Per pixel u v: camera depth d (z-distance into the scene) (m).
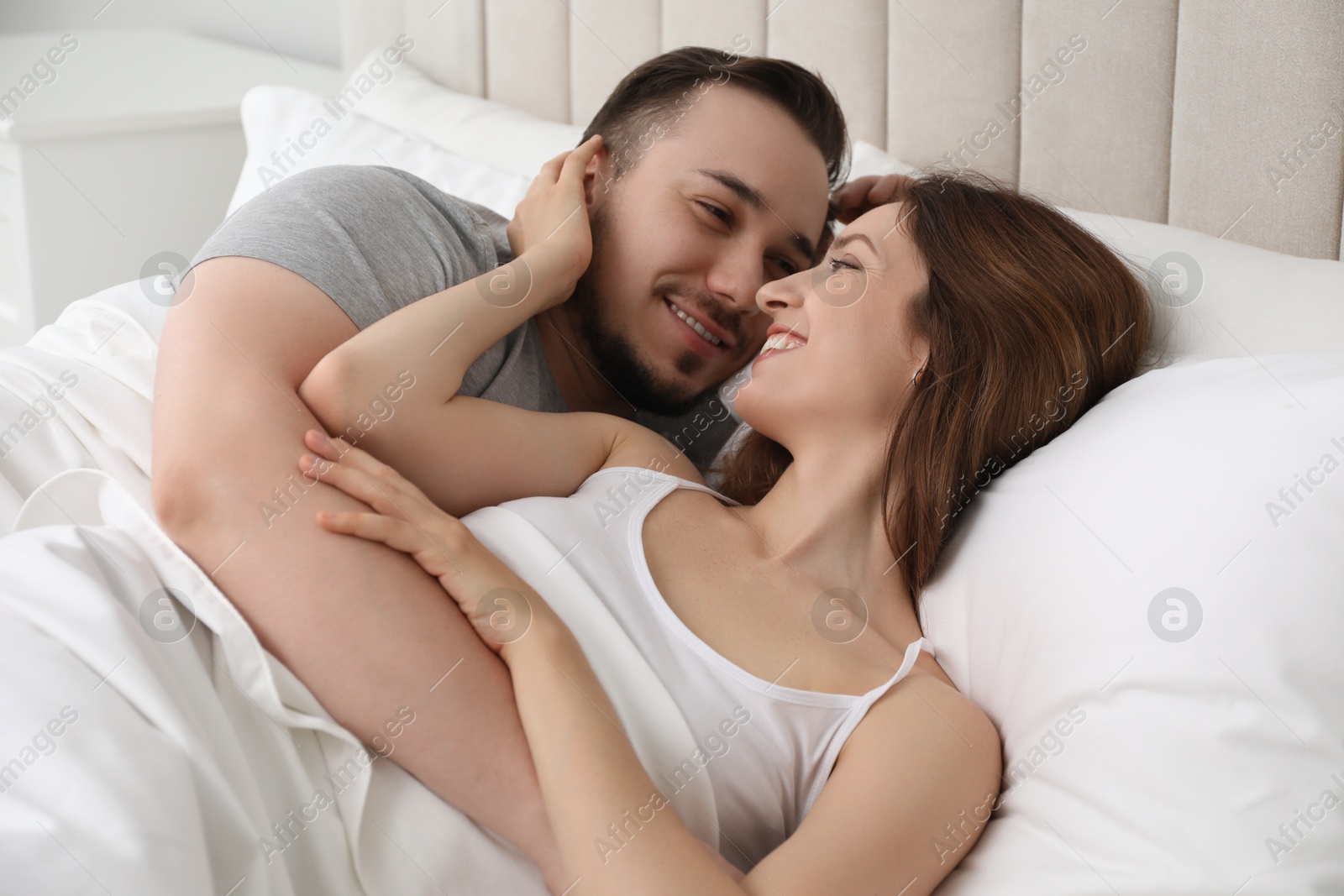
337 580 0.75
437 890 0.72
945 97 1.59
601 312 1.13
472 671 0.76
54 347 1.06
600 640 0.82
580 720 0.73
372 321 0.91
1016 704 0.84
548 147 1.77
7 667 0.65
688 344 1.13
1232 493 0.76
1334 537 0.71
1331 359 0.83
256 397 0.79
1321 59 1.24
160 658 0.71
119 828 0.60
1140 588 0.76
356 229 0.94
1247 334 1.04
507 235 1.11
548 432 0.98
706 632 0.86
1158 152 1.40
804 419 0.97
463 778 0.75
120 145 2.06
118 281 2.13
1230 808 0.67
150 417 0.95
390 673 0.74
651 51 1.92
